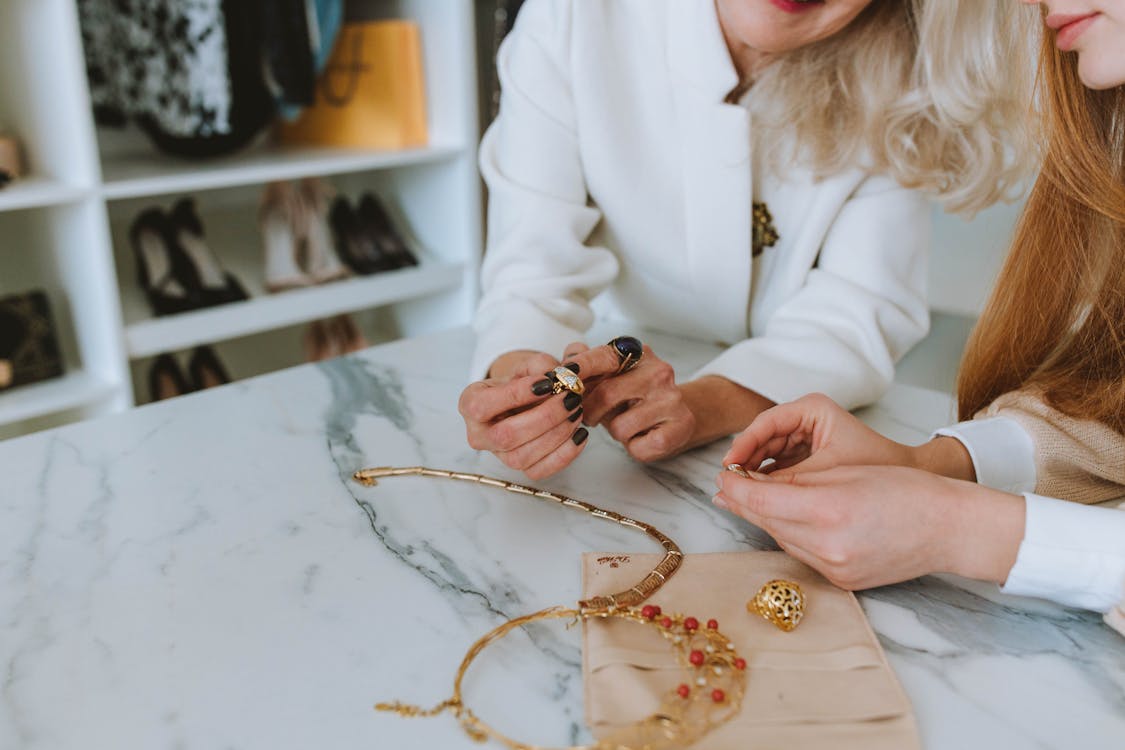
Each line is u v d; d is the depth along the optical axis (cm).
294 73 198
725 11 100
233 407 99
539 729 54
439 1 228
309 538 74
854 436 76
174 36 193
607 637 61
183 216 222
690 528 77
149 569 69
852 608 65
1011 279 87
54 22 172
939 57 97
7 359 187
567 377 78
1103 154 80
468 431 83
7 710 55
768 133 106
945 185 107
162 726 54
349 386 105
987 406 92
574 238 111
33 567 69
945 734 54
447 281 245
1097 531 63
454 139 238
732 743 52
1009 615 66
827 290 106
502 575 69
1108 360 85
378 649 61
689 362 115
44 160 191
